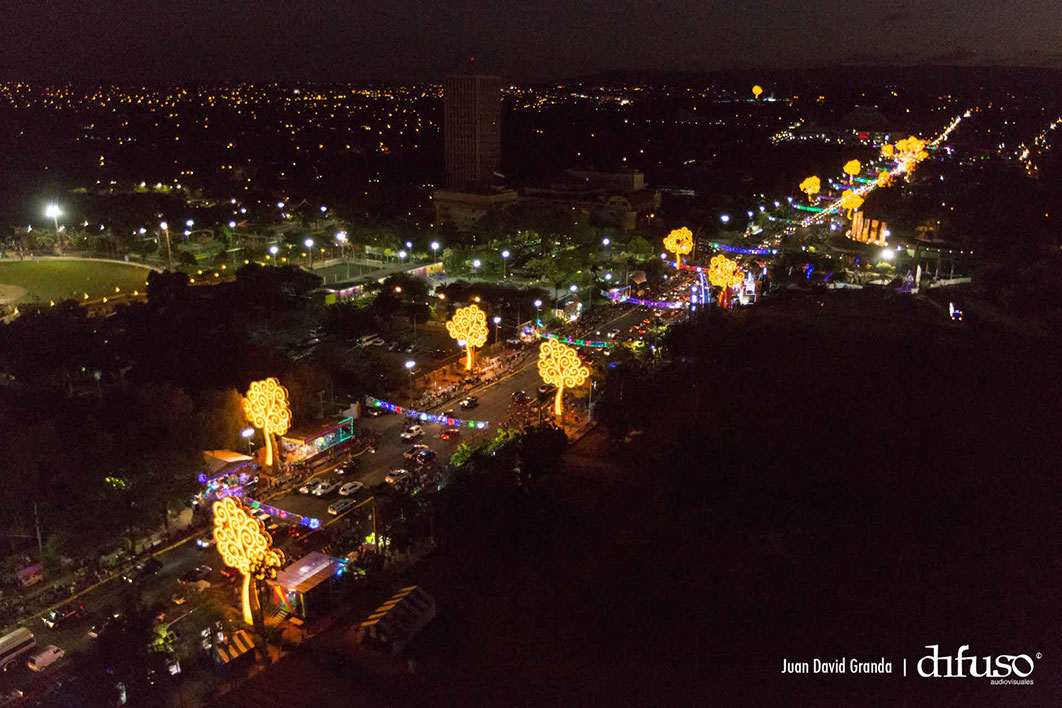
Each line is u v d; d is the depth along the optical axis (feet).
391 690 186.70
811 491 276.21
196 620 219.41
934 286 593.83
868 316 500.33
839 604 213.87
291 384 340.39
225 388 349.20
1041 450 309.22
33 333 396.78
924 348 428.15
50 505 246.06
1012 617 207.41
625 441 334.03
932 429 326.85
